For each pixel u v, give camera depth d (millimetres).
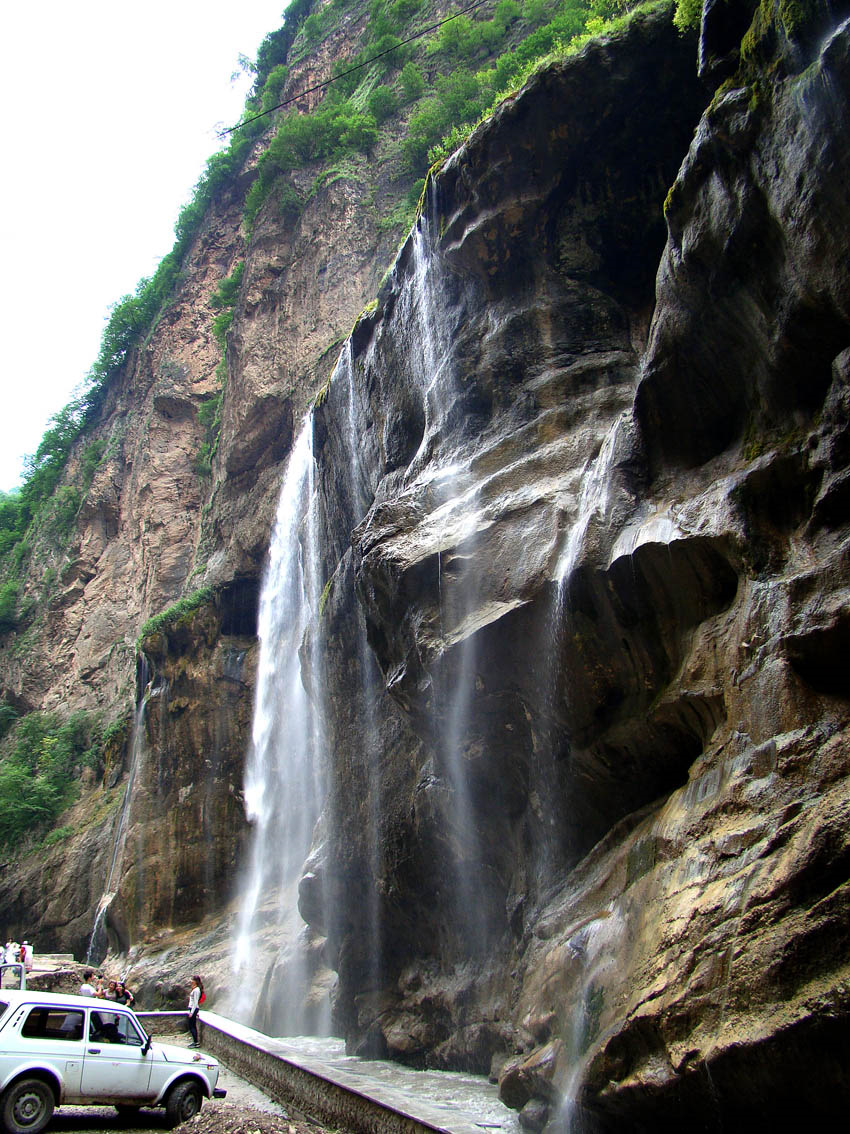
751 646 7875
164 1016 19812
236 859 30531
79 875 38719
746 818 7152
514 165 13883
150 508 50156
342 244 38375
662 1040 6805
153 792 32094
